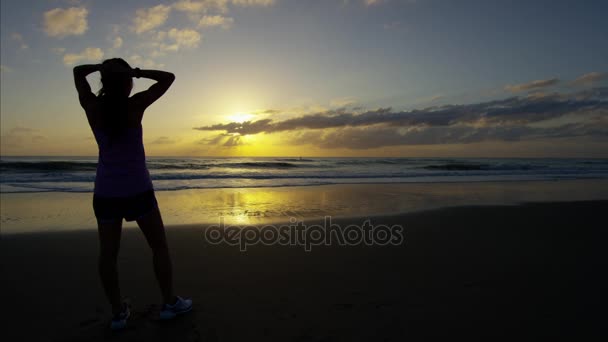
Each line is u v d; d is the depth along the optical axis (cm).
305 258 379
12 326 225
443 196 966
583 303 263
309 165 2992
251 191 1066
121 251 391
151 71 219
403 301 267
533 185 1333
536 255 393
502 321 235
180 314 240
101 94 204
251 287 295
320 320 235
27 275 321
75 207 716
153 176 1554
